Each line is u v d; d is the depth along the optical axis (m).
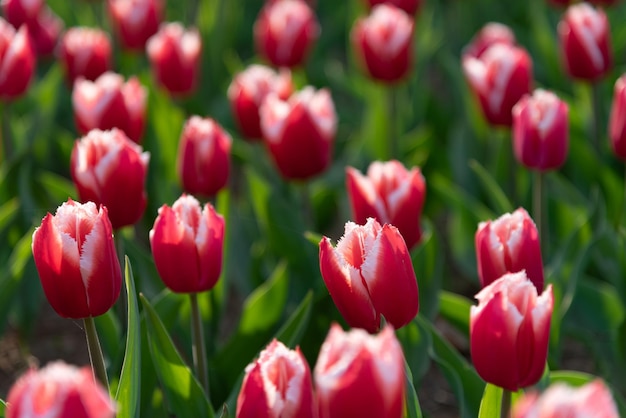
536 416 1.52
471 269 5.06
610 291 4.65
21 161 4.83
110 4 6.16
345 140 6.55
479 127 5.82
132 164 3.18
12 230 4.77
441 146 5.88
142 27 5.97
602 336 4.40
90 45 5.37
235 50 9.23
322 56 8.45
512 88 4.51
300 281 4.49
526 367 2.34
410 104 6.43
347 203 5.43
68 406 1.57
